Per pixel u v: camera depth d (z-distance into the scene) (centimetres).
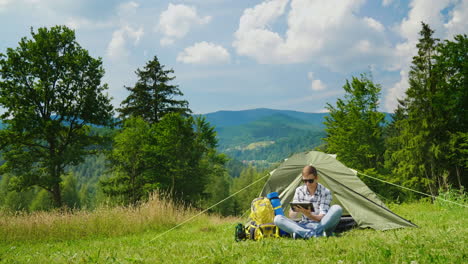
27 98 2886
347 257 370
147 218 1196
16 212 1138
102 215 1141
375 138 3316
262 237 555
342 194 737
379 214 694
